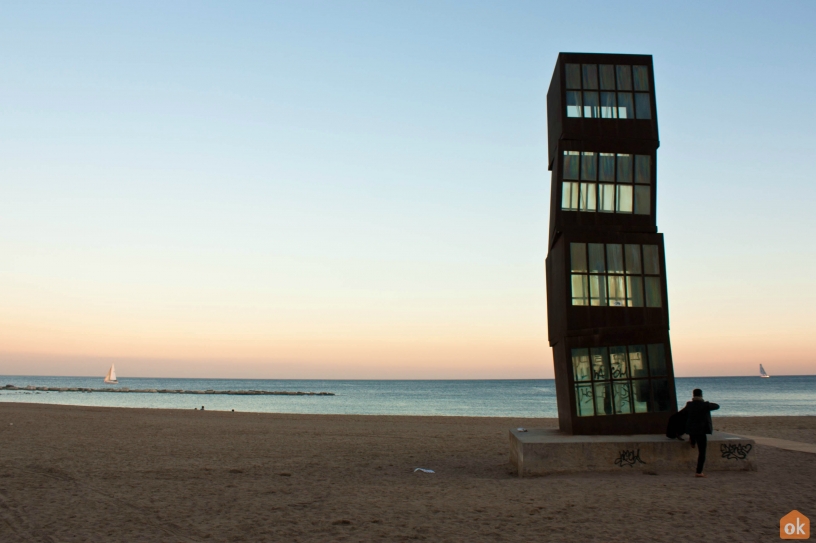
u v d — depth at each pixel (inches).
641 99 645.9
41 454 687.7
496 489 479.5
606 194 634.2
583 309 603.2
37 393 4702.3
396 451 767.7
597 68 646.5
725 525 348.2
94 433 946.7
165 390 5260.8
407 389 7032.5
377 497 453.1
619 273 611.2
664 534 331.6
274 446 810.8
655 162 637.9
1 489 474.3
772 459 629.9
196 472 581.6
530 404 3307.1
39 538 332.5
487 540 326.6
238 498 449.1
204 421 1247.5
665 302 608.4
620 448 539.8
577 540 323.3
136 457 681.0
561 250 619.5
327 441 880.3
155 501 435.2
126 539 331.6
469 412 2532.0
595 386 597.3
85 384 7829.7
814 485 470.0
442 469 622.8
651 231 628.4
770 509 386.3
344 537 335.3
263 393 5019.7
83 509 405.7
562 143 633.0
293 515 390.3
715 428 1058.1
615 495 434.9
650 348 601.9
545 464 537.3
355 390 6501.0
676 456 540.1
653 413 591.2
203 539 332.8
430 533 342.3
